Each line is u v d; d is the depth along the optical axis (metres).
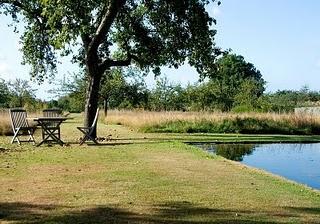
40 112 37.56
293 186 9.45
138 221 6.54
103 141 19.98
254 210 7.25
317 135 28.23
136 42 23.38
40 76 24.64
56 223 6.43
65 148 16.52
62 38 19.59
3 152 14.96
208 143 21.34
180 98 51.34
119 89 48.25
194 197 8.12
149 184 9.27
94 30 21.69
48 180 9.66
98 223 6.43
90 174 10.45
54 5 19.42
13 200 7.83
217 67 23.70
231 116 30.02
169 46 22.84
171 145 17.80
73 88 51.03
